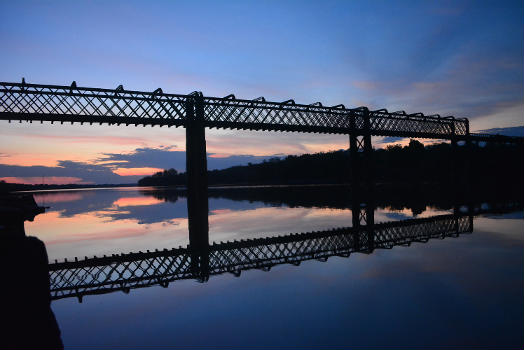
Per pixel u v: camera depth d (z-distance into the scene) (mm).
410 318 8195
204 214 30250
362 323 8023
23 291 5527
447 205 35406
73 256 16906
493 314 8273
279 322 8266
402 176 91625
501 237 17844
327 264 14078
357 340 7195
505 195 43500
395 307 8906
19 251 5738
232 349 6984
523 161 61219
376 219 27125
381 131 39875
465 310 8555
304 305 9336
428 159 91500
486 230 20047
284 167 142250
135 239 21078
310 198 51625
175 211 37344
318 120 36156
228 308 9383
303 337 7402
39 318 5691
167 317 8867
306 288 10852
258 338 7457
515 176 62438
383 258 14641
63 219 32781
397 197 47719
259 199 51938
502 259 13352
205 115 31031
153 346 7238
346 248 16922
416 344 6953
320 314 8664
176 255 16500
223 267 14102
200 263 14930
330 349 6844
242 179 171875
